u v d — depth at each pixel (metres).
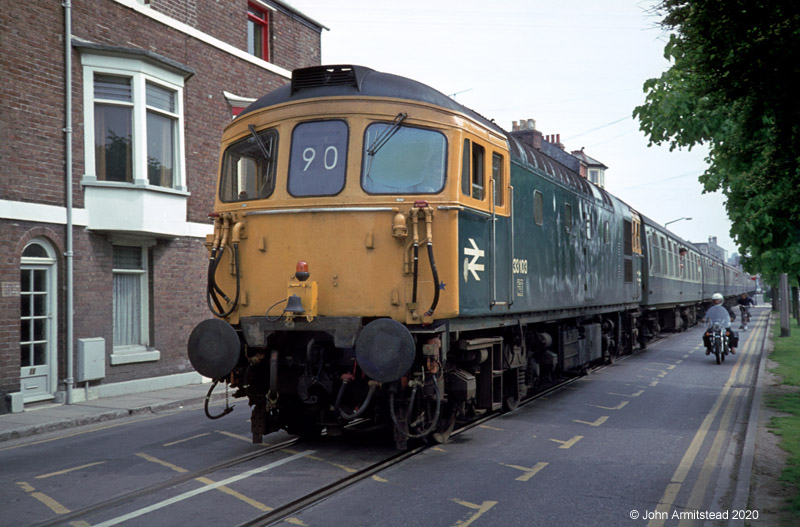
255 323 7.10
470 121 7.68
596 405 10.75
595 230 14.11
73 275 11.98
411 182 7.04
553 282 11.08
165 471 6.77
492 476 6.51
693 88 7.91
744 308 29.19
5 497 5.99
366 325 6.61
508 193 8.88
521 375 10.45
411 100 7.21
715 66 7.23
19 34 11.16
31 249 11.44
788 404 10.50
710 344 17.81
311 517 5.30
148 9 13.50
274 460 7.13
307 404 7.54
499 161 8.73
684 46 7.59
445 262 6.98
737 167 11.36
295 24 18.33
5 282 10.77
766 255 11.17
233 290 7.39
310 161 7.20
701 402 11.02
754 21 6.64
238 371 7.36
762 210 10.38
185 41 14.45
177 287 14.09
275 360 7.06
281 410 7.85
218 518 5.27
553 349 12.40
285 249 7.11
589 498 5.84
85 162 12.27
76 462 7.37
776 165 8.56
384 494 5.91
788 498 5.74
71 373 11.72
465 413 8.45
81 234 12.15
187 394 12.70
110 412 10.70
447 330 7.23
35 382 11.37
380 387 6.66
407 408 7.12
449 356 7.83
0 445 8.78
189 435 8.73
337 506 5.57
